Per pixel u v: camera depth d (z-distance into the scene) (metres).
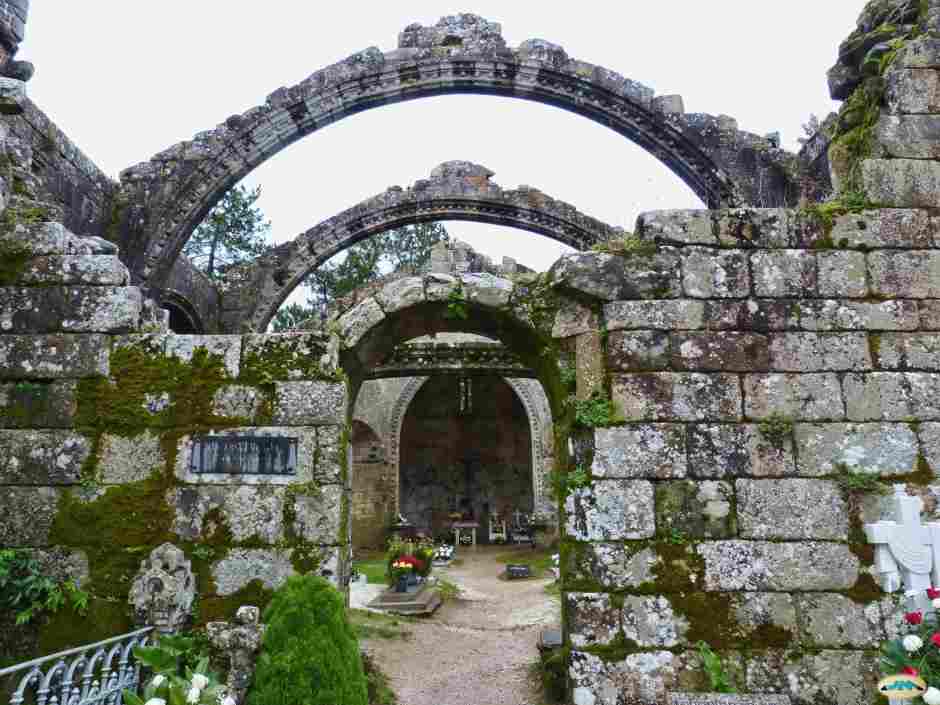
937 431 5.94
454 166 18.12
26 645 5.91
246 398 6.34
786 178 12.39
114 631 5.89
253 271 17.86
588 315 6.43
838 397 6.04
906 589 5.32
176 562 5.88
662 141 13.22
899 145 6.57
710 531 5.83
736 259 6.36
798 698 5.48
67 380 6.38
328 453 6.21
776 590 5.70
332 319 7.55
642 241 6.53
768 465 5.93
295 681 4.74
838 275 6.29
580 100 13.42
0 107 7.17
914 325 6.17
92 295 6.55
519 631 10.88
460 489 29.14
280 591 5.26
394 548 14.34
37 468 6.21
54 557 6.06
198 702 4.41
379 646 8.98
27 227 6.68
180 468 6.21
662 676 5.57
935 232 6.37
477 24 13.99
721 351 6.17
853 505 5.82
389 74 13.45
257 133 13.37
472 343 16.23
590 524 5.90
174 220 13.05
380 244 33.38
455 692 7.32
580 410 6.13
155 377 6.39
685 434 6.02
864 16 7.62
